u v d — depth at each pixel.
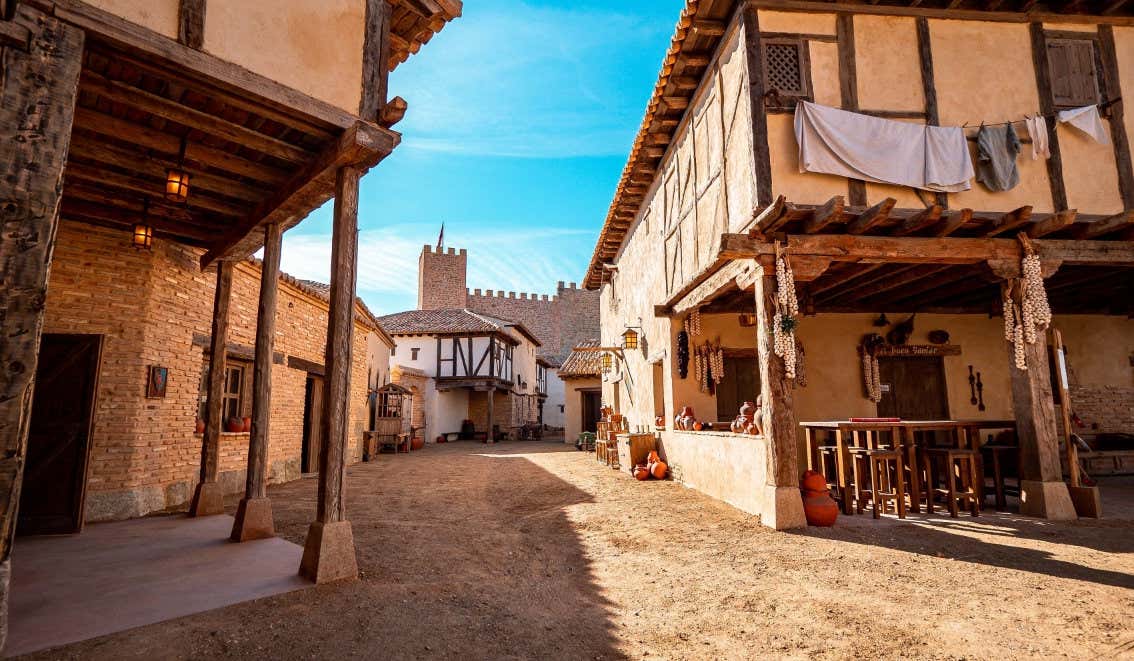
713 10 7.36
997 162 6.88
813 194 6.64
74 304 6.93
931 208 5.94
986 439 10.30
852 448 6.93
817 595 4.01
